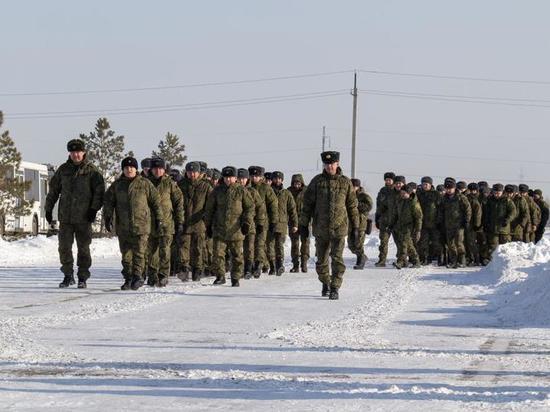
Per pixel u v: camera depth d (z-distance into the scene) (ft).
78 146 86.33
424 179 137.39
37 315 63.31
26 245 151.74
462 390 37.35
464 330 58.95
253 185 104.01
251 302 75.00
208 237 99.14
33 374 40.16
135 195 84.69
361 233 124.57
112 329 56.24
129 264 85.35
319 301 76.95
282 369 42.29
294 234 116.57
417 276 109.50
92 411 32.96
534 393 36.55
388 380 39.70
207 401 34.78
